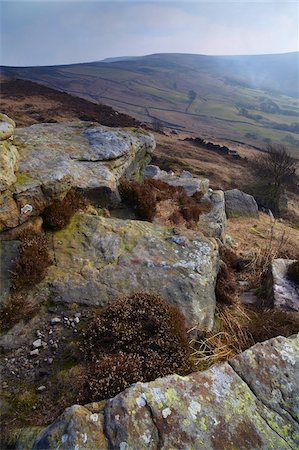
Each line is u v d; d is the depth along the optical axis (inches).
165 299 254.4
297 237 676.1
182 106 6594.5
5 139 298.8
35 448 132.3
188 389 151.9
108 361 190.7
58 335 222.4
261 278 380.8
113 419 136.6
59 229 302.4
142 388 148.4
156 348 208.1
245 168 1635.1
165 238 319.0
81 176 351.9
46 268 265.9
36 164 324.5
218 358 225.3
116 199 371.6
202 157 1797.5
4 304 231.8
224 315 282.7
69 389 186.5
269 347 177.6
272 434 141.3
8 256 258.4
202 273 283.9
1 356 208.4
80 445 128.6
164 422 138.0
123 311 224.7
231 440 136.8
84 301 244.5
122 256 287.7
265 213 980.6
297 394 157.0
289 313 285.1
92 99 5585.6
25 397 184.5
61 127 469.7
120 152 407.8
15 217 272.1
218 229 469.1
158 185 494.0
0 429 167.9
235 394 154.1
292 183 1384.1
